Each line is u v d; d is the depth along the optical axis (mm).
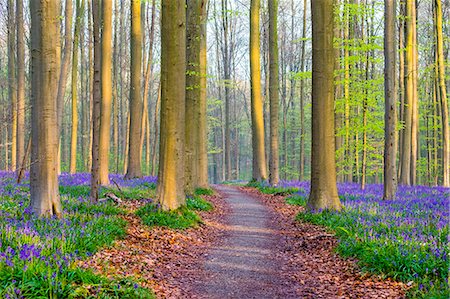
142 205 14195
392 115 16297
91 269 6652
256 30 25250
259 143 26328
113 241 9156
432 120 35375
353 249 9055
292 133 57812
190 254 9992
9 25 25000
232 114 68188
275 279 8422
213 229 13047
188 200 15906
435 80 28328
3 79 38688
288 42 49938
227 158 42250
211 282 8133
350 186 22422
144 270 8047
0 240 6785
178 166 13086
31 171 9992
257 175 26578
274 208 17594
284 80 48188
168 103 12914
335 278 8141
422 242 8352
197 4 17469
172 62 12805
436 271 7176
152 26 29562
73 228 8500
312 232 12125
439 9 20094
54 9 10070
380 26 19594
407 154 24062
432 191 19297
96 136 12836
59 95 22688
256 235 12492
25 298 5180
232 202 19344
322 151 13891
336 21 19469
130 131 22359
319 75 13734
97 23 12484
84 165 41719
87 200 12812
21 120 22891
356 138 21078
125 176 22422
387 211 12891
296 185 23750
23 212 9531
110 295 5906
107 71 19141
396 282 7262
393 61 16281
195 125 17859
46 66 9984
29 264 5816
